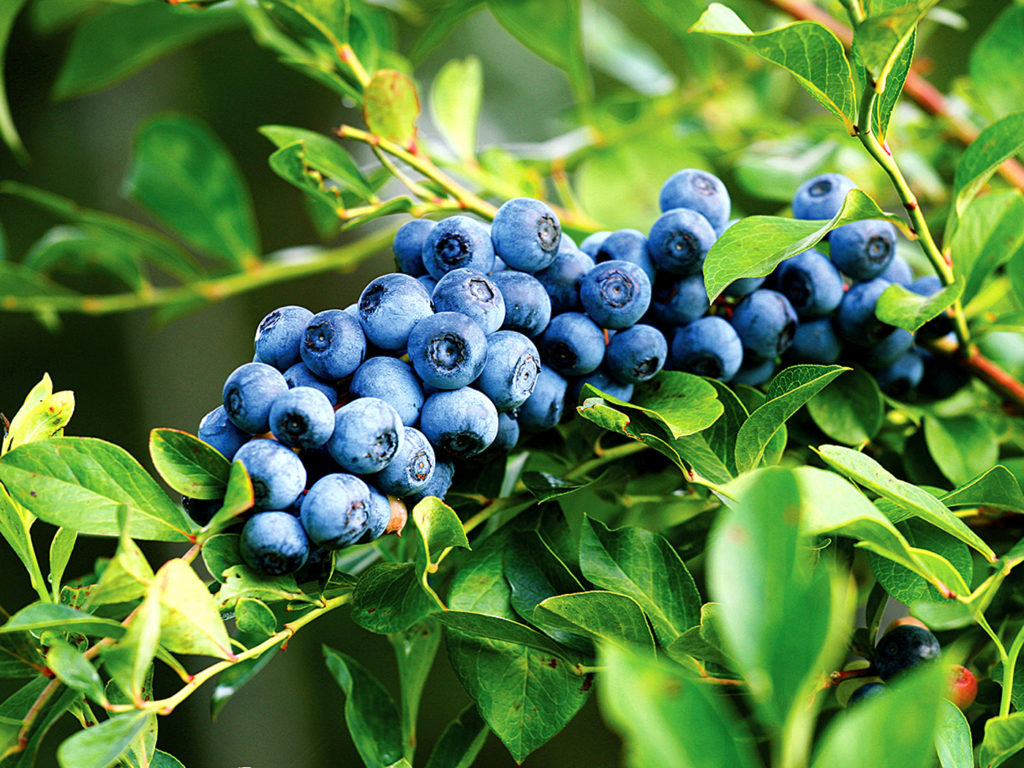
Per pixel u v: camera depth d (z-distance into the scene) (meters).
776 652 0.42
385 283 0.49
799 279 0.53
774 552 0.42
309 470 0.49
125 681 0.45
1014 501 0.50
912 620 0.51
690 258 0.52
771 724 0.41
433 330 0.48
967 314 0.56
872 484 0.47
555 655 0.49
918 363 0.55
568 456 0.55
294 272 0.76
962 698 0.50
